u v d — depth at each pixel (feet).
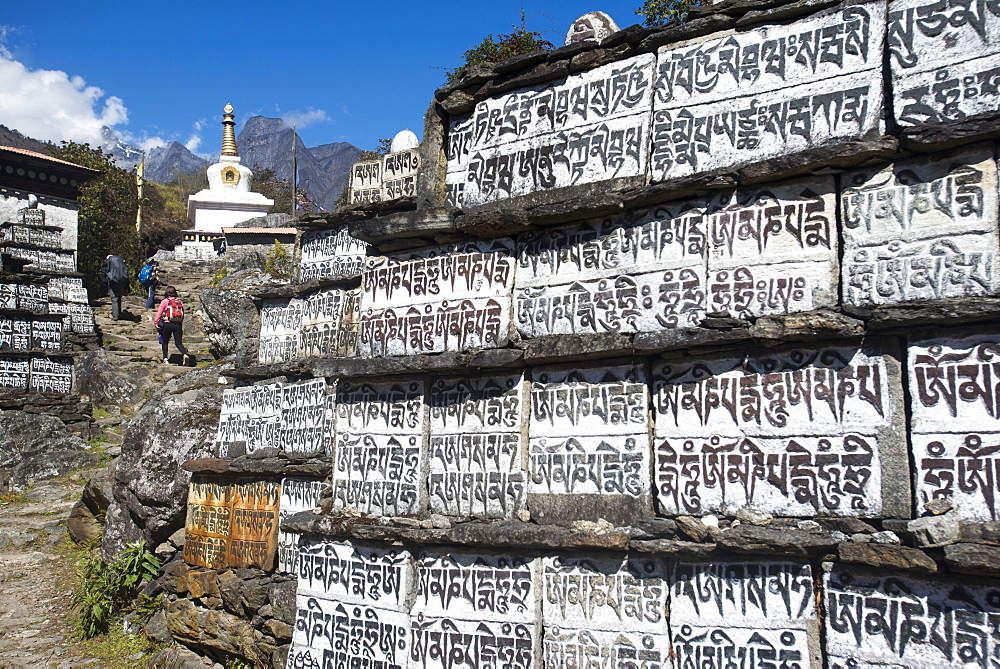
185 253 103.35
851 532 13.24
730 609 14.33
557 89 17.63
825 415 13.80
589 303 16.63
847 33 14.12
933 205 13.17
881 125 13.60
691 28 15.71
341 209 26.89
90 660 25.46
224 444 28.55
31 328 56.95
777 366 14.39
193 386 31.65
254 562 24.49
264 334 28.73
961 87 12.92
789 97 14.60
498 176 18.31
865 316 13.29
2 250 61.67
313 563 20.16
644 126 16.22
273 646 22.52
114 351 59.41
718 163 15.20
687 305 15.31
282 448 25.77
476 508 17.57
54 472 43.06
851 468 13.43
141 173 114.01
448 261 19.01
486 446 17.67
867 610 13.12
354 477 19.89
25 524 36.35
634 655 15.10
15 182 72.38
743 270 14.82
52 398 49.11
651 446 15.55
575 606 15.89
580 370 16.60
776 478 14.10
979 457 12.39
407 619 18.04
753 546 13.84
